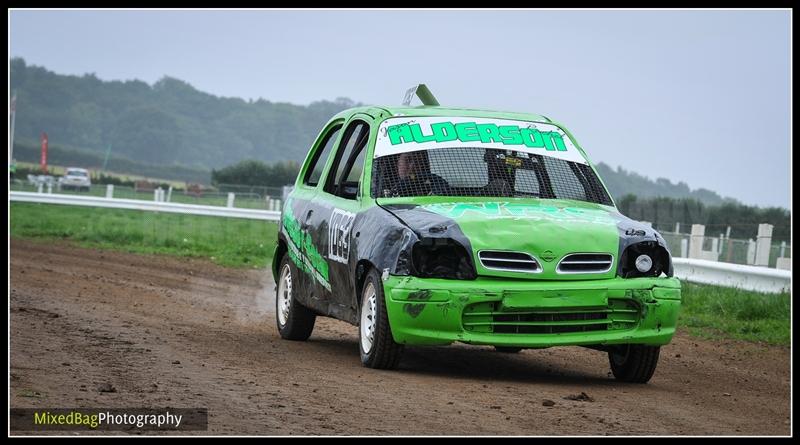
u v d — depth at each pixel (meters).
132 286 23.62
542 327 11.98
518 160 13.91
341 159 15.19
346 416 9.84
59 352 13.18
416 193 13.37
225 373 12.11
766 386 13.51
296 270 15.59
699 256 27.86
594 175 14.18
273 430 9.12
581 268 12.09
